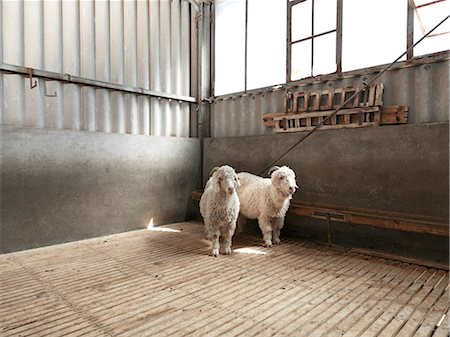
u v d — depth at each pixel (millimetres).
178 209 5840
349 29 4496
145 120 5449
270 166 5133
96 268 3387
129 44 5188
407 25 4023
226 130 6027
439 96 3756
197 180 6145
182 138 5879
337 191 4367
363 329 2160
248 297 2666
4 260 3678
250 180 4613
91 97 4797
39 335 2096
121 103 5133
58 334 2105
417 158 3693
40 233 4227
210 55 6242
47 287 2883
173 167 5746
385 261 3625
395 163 3855
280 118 5055
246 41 5730
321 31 4781
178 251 4016
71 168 4492
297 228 4723
